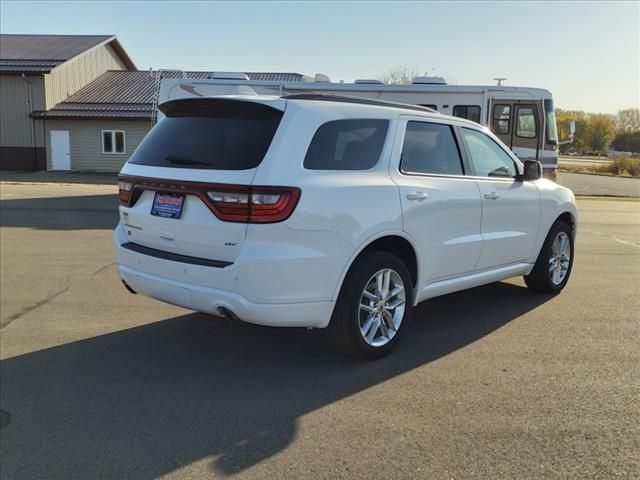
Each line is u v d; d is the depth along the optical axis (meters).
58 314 5.66
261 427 3.43
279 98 4.05
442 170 4.87
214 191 3.75
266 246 3.65
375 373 4.20
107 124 31.50
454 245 4.85
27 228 11.24
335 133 4.09
